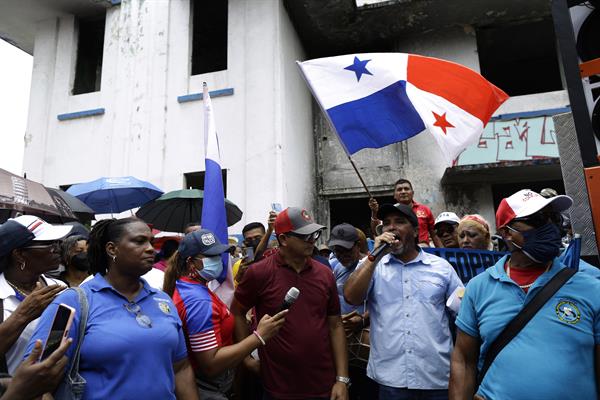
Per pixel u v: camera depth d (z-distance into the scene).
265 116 8.34
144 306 1.96
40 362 1.47
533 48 11.20
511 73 12.32
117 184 6.06
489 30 10.09
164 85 9.19
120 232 1.95
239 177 8.35
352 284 2.61
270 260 2.76
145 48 9.50
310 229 2.61
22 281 2.36
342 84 4.16
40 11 10.27
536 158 7.83
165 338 1.89
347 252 3.26
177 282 2.55
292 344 2.53
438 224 4.46
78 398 1.65
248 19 8.91
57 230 2.38
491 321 1.93
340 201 10.55
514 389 1.76
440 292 2.67
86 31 10.89
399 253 2.71
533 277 1.96
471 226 3.59
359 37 10.27
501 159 8.14
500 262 2.09
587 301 1.78
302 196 9.22
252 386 3.28
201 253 2.57
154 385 1.78
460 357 2.11
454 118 4.00
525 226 1.91
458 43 9.80
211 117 4.10
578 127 2.12
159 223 5.47
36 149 9.85
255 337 2.33
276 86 8.39
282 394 2.50
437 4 8.95
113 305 1.86
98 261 2.01
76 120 9.73
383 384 2.61
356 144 4.03
